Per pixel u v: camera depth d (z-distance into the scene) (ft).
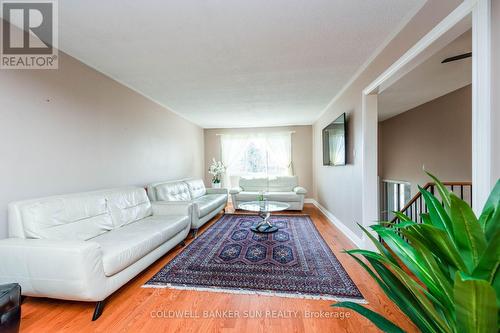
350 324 4.75
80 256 4.74
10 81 5.68
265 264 7.60
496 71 3.42
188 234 10.55
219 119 17.07
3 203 5.50
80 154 7.63
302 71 8.70
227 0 4.90
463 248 2.07
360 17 5.56
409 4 5.12
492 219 1.95
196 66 8.19
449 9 4.41
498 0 3.38
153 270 7.25
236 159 20.25
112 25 5.74
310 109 14.42
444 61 6.43
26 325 4.72
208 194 16.58
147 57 7.48
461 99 10.31
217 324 4.76
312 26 5.90
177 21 5.61
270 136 19.83
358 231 9.09
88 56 7.38
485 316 1.74
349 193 10.09
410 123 14.12
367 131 8.25
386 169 17.13
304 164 19.53
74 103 7.42
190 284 6.36
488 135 3.49
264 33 6.19
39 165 6.31
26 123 6.01
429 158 12.42
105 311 5.21
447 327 2.10
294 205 15.99
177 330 4.60
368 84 7.97
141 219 9.01
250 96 11.66
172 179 14.39
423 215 2.82
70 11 5.19
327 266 7.40
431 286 2.34
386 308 5.21
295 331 4.55
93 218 7.00
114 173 9.23
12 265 4.95
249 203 13.65
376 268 2.87
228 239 10.18
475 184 3.67
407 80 8.72
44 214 5.70
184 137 16.35
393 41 6.37
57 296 4.97
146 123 11.54
